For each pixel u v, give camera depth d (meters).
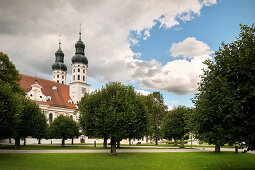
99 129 24.16
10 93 26.16
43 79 86.44
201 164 17.52
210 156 24.22
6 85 27.27
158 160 20.03
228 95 12.23
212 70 14.64
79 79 94.06
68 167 15.28
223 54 13.97
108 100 24.98
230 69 13.31
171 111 47.16
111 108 23.62
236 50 13.55
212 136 13.52
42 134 39.75
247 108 12.75
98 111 24.36
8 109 24.78
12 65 41.34
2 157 21.45
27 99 38.50
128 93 26.78
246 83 12.52
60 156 22.66
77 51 96.06
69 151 30.03
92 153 26.86
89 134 26.09
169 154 26.62
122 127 23.91
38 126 37.69
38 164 16.73
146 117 28.05
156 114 61.84
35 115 37.69
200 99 14.80
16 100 26.95
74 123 45.66
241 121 12.73
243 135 12.59
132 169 14.59
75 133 45.41
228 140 12.92
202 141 14.63
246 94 12.45
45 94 81.00
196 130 14.94
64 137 44.41
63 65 109.19
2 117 23.75
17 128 33.94
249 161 19.67
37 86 77.31
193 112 15.26
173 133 43.94
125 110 24.17
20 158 20.64
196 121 14.41
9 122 25.16
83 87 93.62
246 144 12.43
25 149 33.66
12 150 31.14
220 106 12.47
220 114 12.65
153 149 37.50
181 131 43.06
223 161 19.56
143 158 21.70
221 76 13.86
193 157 23.02
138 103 28.00
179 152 30.31
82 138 81.81
